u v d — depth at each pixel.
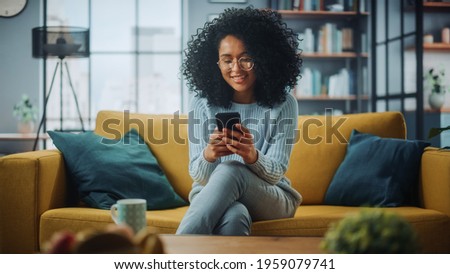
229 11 2.21
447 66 6.00
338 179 2.45
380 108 6.06
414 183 2.37
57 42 5.18
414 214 2.08
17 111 6.34
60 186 2.31
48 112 7.01
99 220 2.06
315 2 6.48
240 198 1.84
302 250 1.27
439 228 2.07
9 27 6.91
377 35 6.13
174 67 7.07
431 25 6.09
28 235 2.12
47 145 6.92
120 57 7.05
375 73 6.16
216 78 2.16
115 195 2.30
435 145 5.43
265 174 1.90
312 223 2.01
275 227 1.97
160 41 7.06
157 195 2.37
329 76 6.64
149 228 2.03
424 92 5.57
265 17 2.17
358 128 2.62
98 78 7.05
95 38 7.02
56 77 7.04
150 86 7.09
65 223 2.09
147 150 2.56
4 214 2.13
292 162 2.57
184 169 2.56
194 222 1.60
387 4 5.86
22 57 6.92
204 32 2.23
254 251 1.25
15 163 2.13
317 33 6.59
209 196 1.66
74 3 6.98
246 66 2.07
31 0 6.91
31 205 2.12
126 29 7.04
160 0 7.02
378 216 0.92
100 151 2.41
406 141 2.42
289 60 2.17
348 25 6.72
